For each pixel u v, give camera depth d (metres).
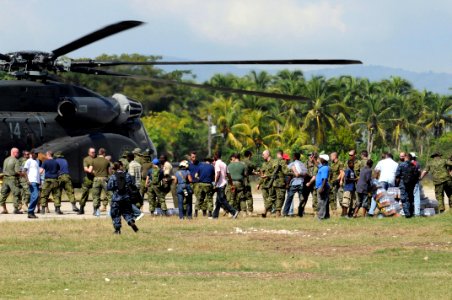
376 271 30.70
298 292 26.02
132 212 41.28
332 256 34.59
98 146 63.44
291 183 51.88
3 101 60.62
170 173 51.75
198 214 53.53
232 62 50.19
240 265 31.39
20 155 60.12
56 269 30.73
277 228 44.06
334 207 54.19
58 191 53.34
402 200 49.09
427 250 35.97
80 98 62.25
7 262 32.44
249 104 197.50
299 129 192.62
